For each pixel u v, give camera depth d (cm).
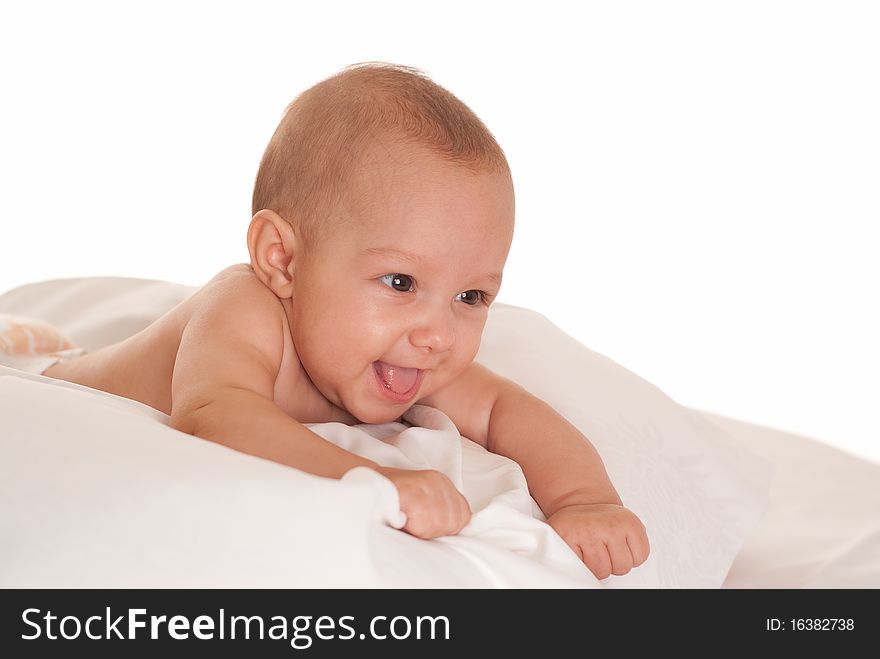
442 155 119
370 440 114
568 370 159
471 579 92
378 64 137
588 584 101
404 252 117
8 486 84
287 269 127
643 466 145
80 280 213
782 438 207
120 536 80
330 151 123
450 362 125
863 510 170
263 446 104
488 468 122
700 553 141
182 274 352
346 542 83
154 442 90
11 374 121
